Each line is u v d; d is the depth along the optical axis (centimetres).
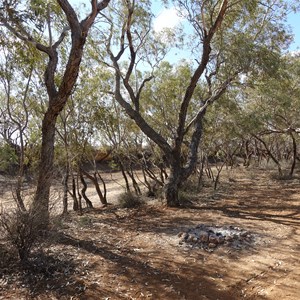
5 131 1099
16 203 568
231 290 463
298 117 1567
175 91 1312
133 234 725
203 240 645
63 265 546
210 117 1345
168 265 548
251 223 781
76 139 1118
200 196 1218
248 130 1355
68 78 645
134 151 1530
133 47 1114
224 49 984
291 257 563
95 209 1111
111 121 1200
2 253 537
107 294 461
